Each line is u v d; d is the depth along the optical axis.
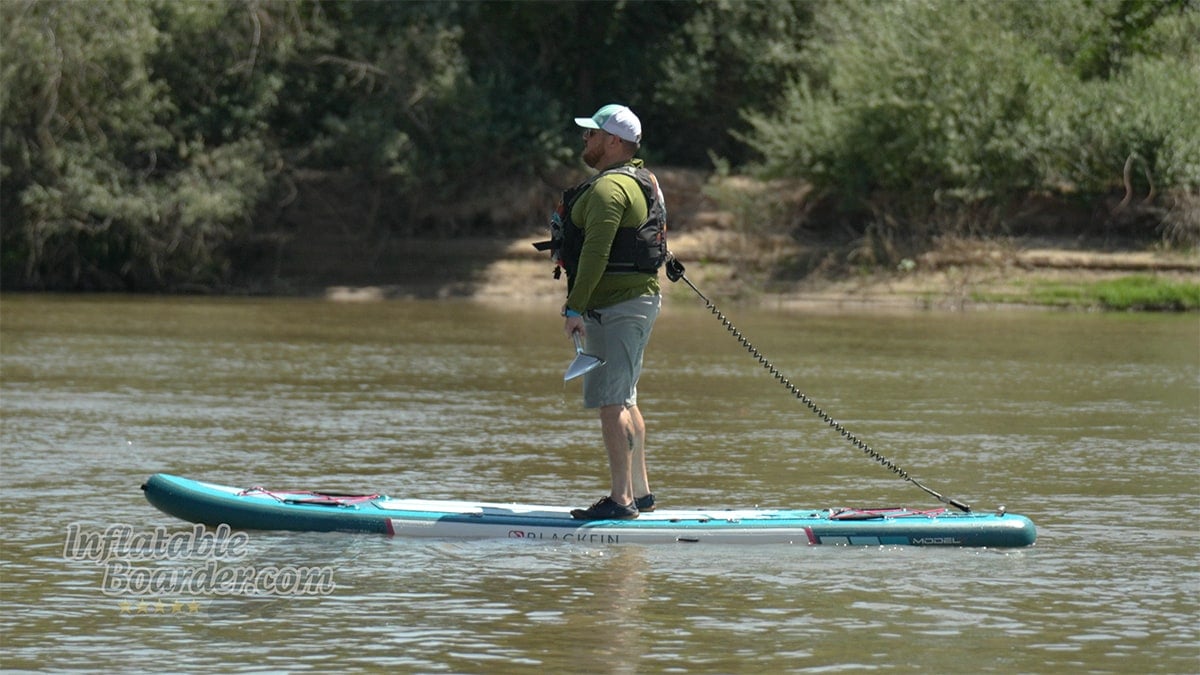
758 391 63.53
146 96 139.00
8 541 32.41
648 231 32.97
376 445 47.25
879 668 23.75
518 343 88.31
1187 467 43.97
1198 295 122.88
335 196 154.25
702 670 23.52
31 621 26.22
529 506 34.44
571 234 32.88
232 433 49.56
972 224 138.25
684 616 26.69
